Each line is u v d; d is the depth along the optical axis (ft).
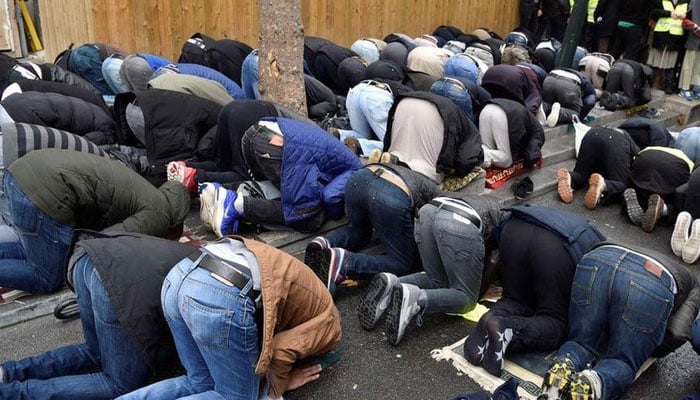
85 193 11.39
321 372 10.96
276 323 9.58
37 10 26.73
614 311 10.27
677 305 10.83
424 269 12.71
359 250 14.85
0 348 11.27
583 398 9.33
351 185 13.42
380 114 18.98
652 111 30.12
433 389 10.69
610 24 33.17
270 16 18.35
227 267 8.63
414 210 12.89
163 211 12.41
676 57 32.17
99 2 24.12
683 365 11.78
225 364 8.70
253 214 14.34
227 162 16.51
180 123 16.17
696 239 16.02
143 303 9.04
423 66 25.25
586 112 26.00
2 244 12.41
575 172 20.88
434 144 16.48
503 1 39.19
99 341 9.41
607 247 10.71
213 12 27.07
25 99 16.06
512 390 9.85
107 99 22.81
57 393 9.12
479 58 28.73
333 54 24.81
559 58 28.99
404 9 33.68
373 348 11.73
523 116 19.38
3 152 12.75
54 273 12.10
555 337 11.19
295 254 14.93
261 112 15.71
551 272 11.07
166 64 21.99
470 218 11.72
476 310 13.05
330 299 10.32
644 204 19.40
